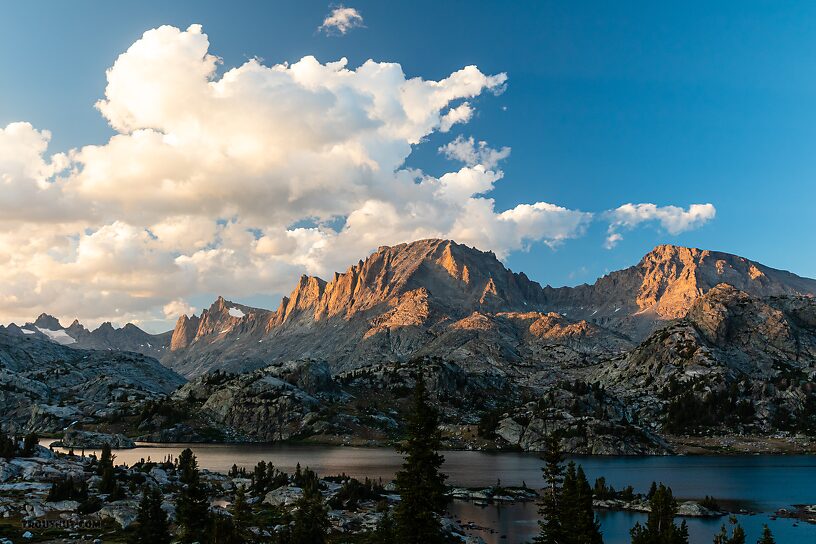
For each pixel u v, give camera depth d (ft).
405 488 314.96
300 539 364.17
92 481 560.61
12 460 611.47
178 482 651.66
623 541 485.56
